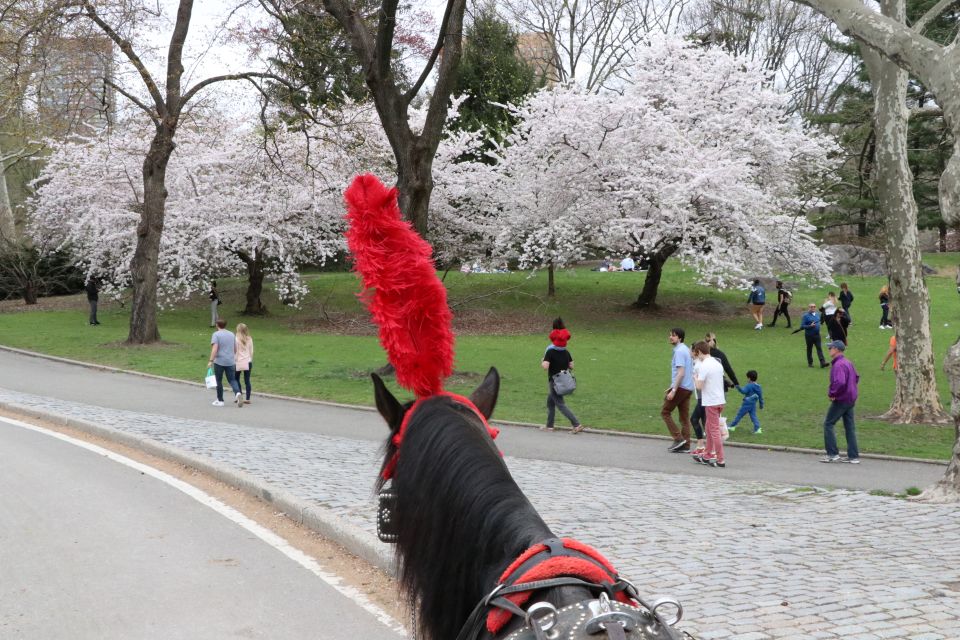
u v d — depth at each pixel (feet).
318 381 70.44
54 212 121.49
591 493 33.68
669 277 148.97
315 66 80.38
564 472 39.60
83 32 76.38
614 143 111.45
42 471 35.99
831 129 127.75
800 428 55.01
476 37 129.18
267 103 82.74
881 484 38.70
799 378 75.31
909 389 57.98
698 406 48.88
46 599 20.75
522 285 137.08
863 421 57.82
